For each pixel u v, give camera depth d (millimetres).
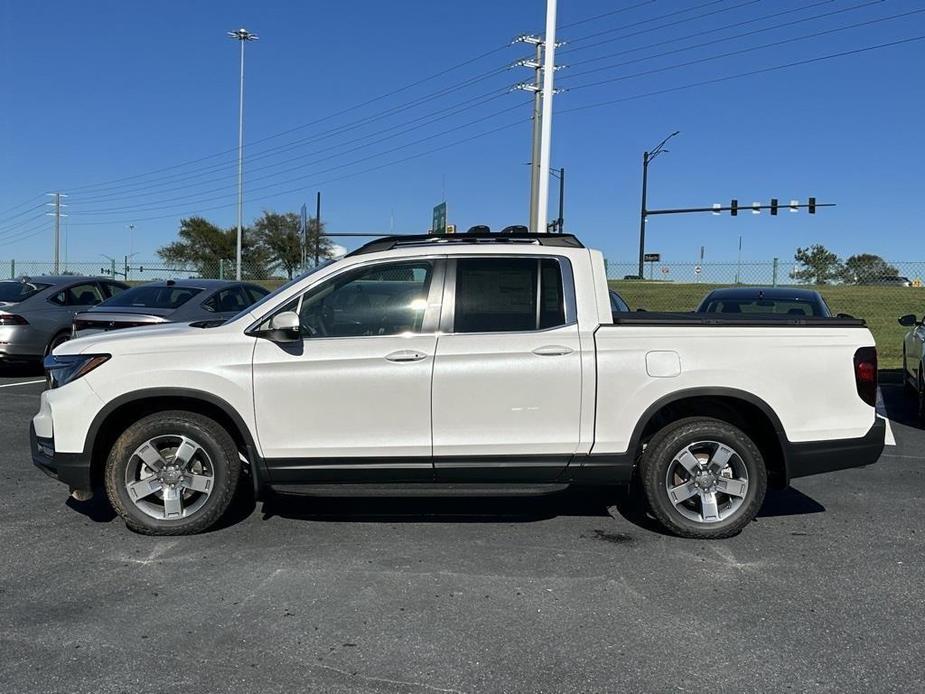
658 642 3803
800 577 4633
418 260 5246
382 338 5125
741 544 5195
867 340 5277
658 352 5105
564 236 5500
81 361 5191
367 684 3408
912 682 3439
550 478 5172
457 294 5203
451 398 5059
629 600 4293
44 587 4418
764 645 3775
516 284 5230
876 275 33938
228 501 5227
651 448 5234
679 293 28906
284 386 5070
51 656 3633
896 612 4156
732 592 4410
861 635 3887
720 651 3713
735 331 5191
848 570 4746
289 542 5164
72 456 5121
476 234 5492
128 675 3469
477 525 5543
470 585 4484
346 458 5105
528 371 5059
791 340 5195
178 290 11281
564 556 4949
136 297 11164
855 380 5230
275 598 4289
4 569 4680
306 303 5227
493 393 5062
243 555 4926
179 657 3631
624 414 5090
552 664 3586
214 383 5078
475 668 3547
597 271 5273
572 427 5098
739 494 5242
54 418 5137
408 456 5098
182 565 4754
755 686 3402
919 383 9734
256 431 5098
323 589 4414
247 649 3713
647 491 5250
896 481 6840
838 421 5211
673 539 5273
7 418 9211
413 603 4230
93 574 4609
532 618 4059
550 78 14586
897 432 9180
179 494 5227
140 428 5156
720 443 5199
